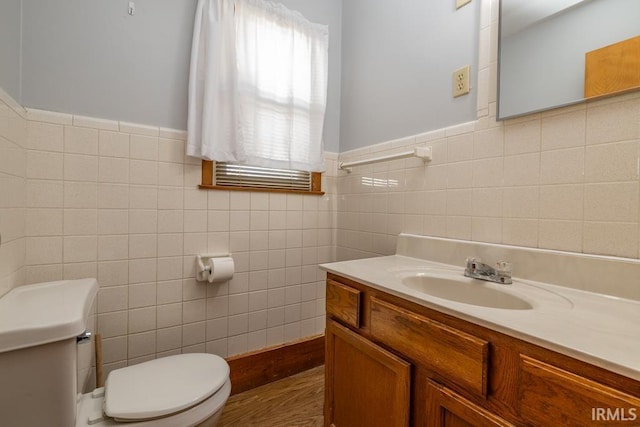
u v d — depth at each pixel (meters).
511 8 1.10
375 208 1.71
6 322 0.75
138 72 1.40
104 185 1.33
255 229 1.71
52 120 1.22
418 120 1.47
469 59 1.26
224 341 1.63
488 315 0.68
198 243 1.55
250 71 1.60
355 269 1.18
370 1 1.78
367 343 1.00
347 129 1.95
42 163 1.21
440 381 0.77
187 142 1.45
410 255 1.45
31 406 0.74
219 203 1.60
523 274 1.04
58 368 0.77
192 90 1.44
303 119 1.80
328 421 1.19
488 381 0.66
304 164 1.80
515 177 1.10
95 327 1.28
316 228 1.94
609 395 0.48
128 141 1.38
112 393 0.95
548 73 1.00
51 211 1.23
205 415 0.96
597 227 0.90
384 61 1.68
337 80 2.01
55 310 0.84
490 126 1.17
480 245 1.17
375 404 0.97
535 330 0.60
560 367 0.55
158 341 1.46
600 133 0.90
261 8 1.63
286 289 1.83
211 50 1.44
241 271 1.67
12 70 1.08
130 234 1.38
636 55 0.83
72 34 1.26
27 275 1.18
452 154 1.31
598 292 0.87
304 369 1.88
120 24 1.35
